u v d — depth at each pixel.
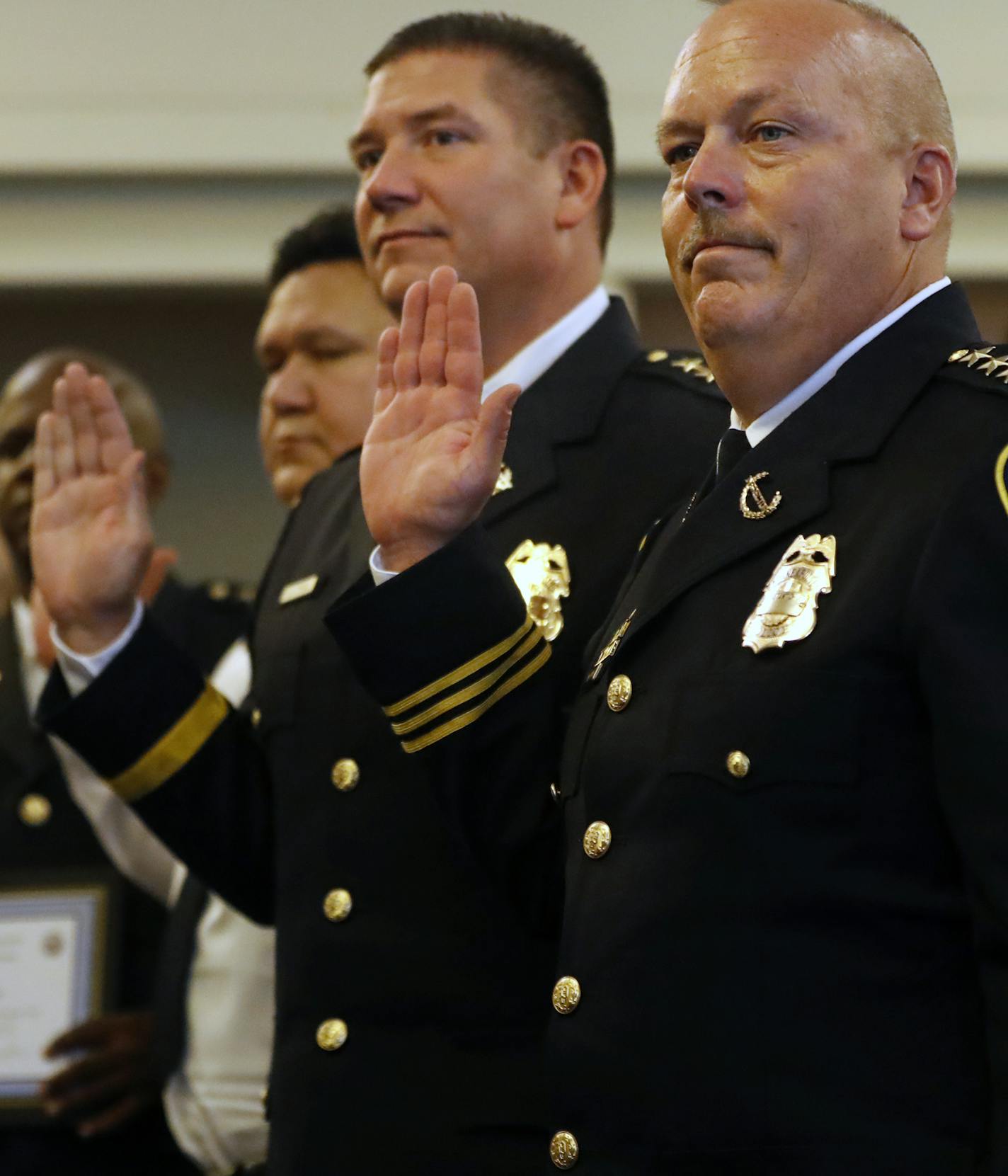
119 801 9.73
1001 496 4.66
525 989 6.06
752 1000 4.67
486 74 7.13
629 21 13.54
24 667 10.41
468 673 5.71
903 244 5.37
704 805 4.84
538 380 6.96
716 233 5.29
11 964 9.88
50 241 14.21
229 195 14.23
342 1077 6.23
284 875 6.67
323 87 13.99
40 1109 9.70
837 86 5.29
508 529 6.59
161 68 14.07
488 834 5.82
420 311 6.00
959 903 4.62
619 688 5.24
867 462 5.09
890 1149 4.48
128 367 15.13
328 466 9.34
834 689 4.73
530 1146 5.95
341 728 6.57
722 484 5.30
